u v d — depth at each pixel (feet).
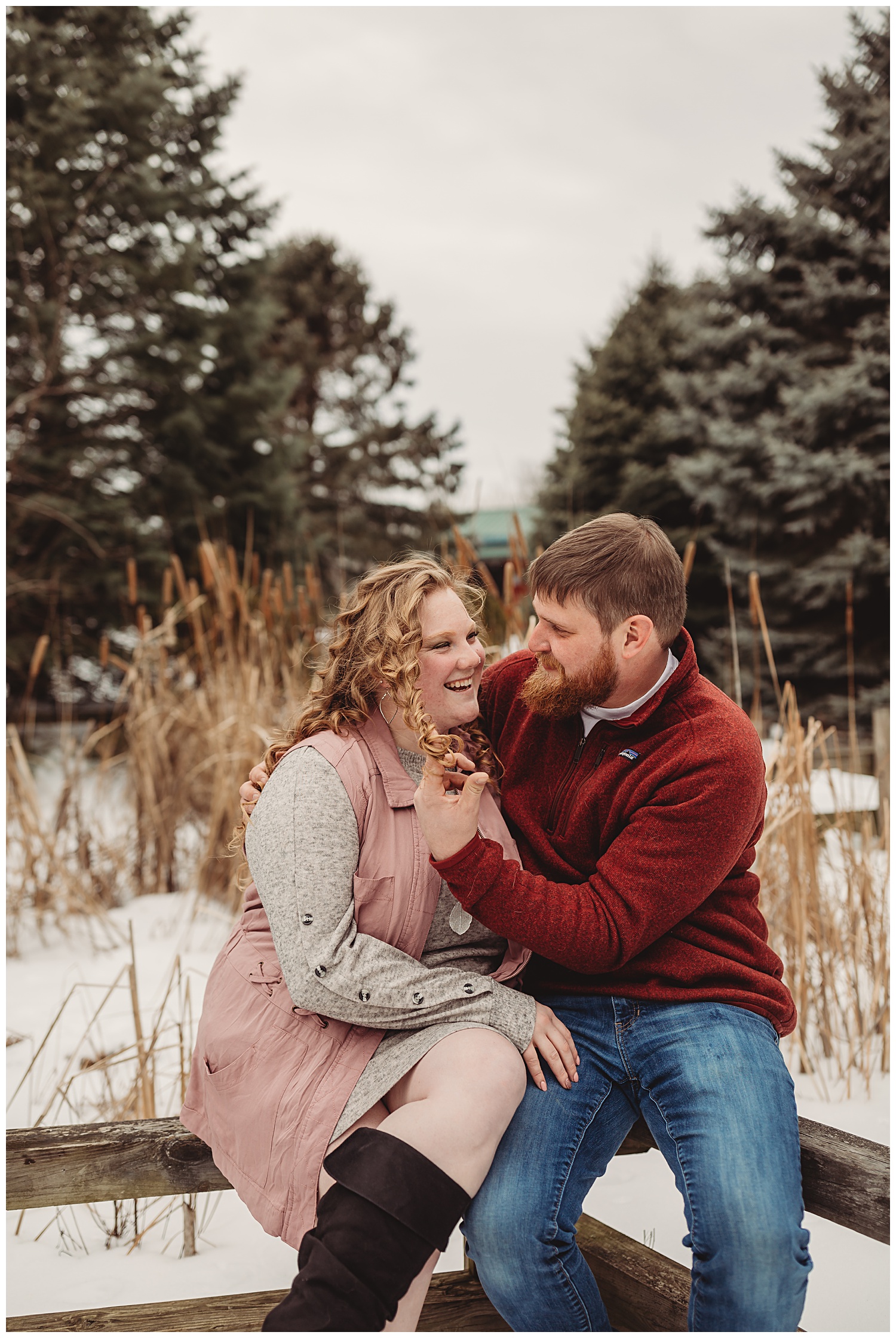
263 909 4.28
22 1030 8.04
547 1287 3.62
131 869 12.25
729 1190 3.51
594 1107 3.98
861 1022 7.32
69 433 26.53
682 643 4.60
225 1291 4.85
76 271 26.32
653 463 33.81
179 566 12.60
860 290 26.43
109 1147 4.18
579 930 3.84
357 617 4.27
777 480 25.90
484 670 5.14
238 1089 3.87
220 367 29.40
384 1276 3.18
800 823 7.85
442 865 3.82
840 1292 4.85
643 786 4.14
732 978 4.14
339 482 51.96
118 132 27.09
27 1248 5.36
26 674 22.89
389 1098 3.84
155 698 12.91
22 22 25.05
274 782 4.01
